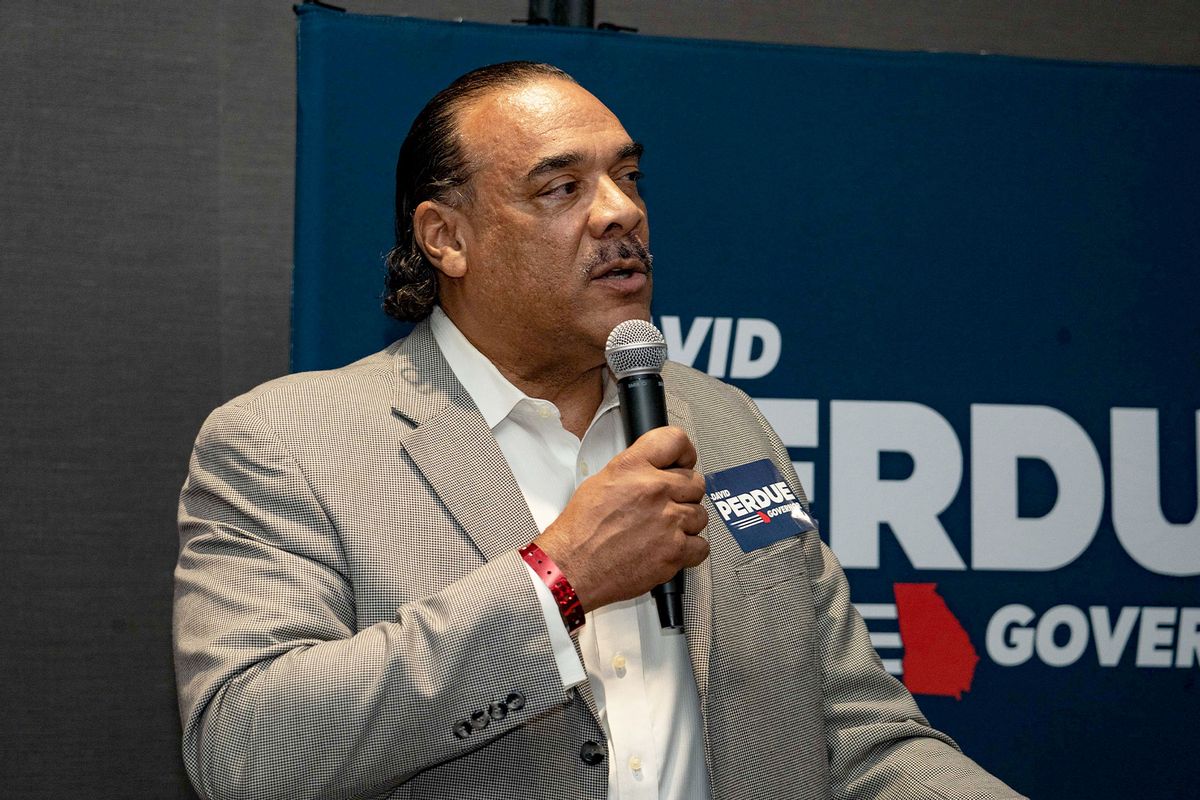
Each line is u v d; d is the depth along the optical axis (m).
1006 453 2.07
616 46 2.03
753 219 2.05
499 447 1.47
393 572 1.36
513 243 1.50
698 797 1.42
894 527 2.05
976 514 2.06
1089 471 2.08
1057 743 2.04
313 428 1.44
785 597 1.54
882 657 2.03
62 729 2.17
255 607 1.32
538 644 1.25
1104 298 2.11
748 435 1.68
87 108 2.24
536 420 1.56
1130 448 2.10
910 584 2.04
